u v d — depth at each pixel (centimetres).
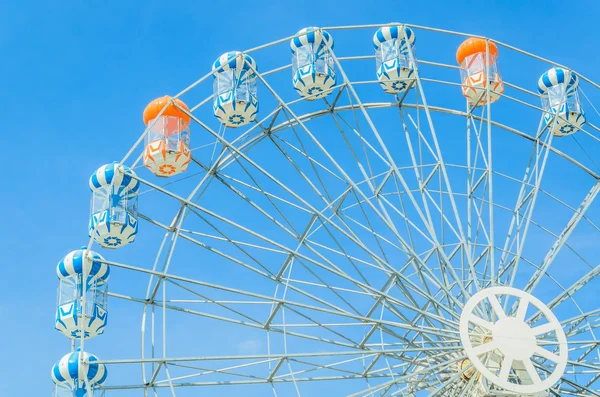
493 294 2514
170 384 2519
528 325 2480
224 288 2553
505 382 2416
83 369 2506
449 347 2500
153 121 2753
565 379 2536
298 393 2658
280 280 2791
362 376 2812
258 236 2603
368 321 2570
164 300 2638
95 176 2828
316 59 2920
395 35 2969
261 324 2703
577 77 3073
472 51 3014
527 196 2870
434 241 2627
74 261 2761
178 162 2864
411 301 2725
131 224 2812
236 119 2909
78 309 2722
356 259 2803
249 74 2914
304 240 2838
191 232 2823
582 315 2520
